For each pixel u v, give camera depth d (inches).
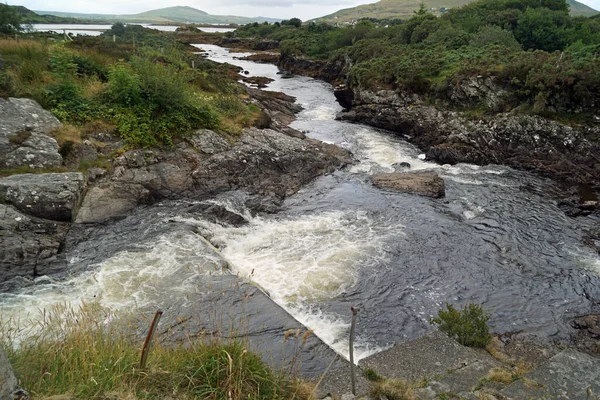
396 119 1008.9
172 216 489.4
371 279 405.7
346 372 225.6
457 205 588.4
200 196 550.3
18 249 373.4
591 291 395.9
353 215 550.3
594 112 740.0
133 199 502.9
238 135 679.7
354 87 1186.0
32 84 595.8
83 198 470.3
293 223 520.4
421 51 1226.6
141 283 348.5
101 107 581.9
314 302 368.2
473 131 823.7
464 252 462.0
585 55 901.2
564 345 324.5
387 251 458.3
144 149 560.1
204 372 171.2
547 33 1434.5
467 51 1136.2
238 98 910.4
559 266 437.1
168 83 620.1
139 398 151.7
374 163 770.8
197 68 1091.9
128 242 421.4
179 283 348.5
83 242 417.4
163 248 409.1
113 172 514.0
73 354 168.4
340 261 434.0
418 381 223.3
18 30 1053.8
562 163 716.0
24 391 130.3
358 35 2031.3
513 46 1237.7
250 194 573.0
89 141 526.6
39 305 315.9
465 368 237.1
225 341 240.5
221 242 456.8
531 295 389.1
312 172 681.0
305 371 239.6
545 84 770.2
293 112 1162.0
